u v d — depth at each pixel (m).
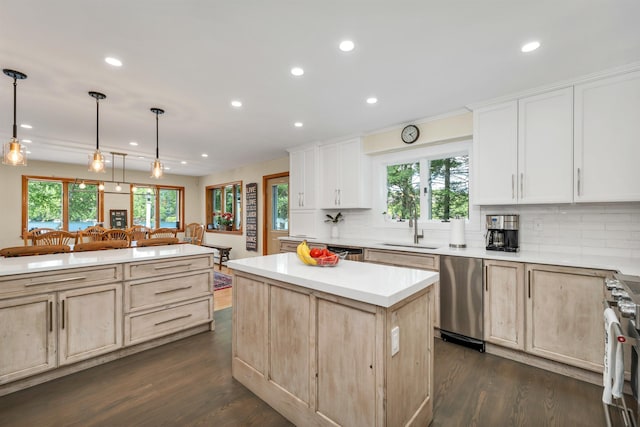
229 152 5.33
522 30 1.81
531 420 1.73
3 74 2.35
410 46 2.00
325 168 4.43
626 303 1.26
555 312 2.23
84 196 6.72
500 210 3.04
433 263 2.90
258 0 1.56
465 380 2.15
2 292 1.94
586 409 1.83
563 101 2.45
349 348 1.46
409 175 3.89
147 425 1.69
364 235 4.27
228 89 2.66
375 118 3.44
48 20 1.71
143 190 7.61
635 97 2.17
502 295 2.48
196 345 2.74
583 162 2.36
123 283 2.48
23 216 5.93
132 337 2.52
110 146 4.82
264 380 1.91
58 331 2.15
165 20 1.72
